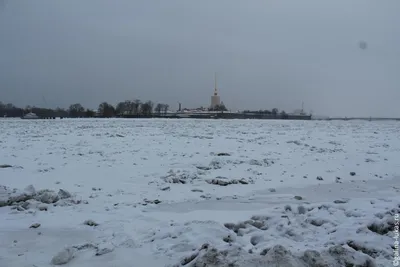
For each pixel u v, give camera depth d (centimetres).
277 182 1199
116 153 1797
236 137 2727
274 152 1895
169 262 564
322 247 611
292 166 1493
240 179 1211
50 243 652
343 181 1237
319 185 1170
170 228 717
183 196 1001
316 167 1481
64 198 937
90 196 978
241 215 820
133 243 641
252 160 1555
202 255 508
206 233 669
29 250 621
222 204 927
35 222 759
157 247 625
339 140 2602
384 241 627
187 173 1286
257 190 1086
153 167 1428
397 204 857
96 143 2223
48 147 2028
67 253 579
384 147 2197
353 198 989
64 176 1245
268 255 495
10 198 889
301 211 831
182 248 613
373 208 819
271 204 937
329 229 706
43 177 1224
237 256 508
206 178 1225
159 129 3622
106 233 698
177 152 1850
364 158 1733
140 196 993
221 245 589
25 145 2120
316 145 2262
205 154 1786
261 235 687
